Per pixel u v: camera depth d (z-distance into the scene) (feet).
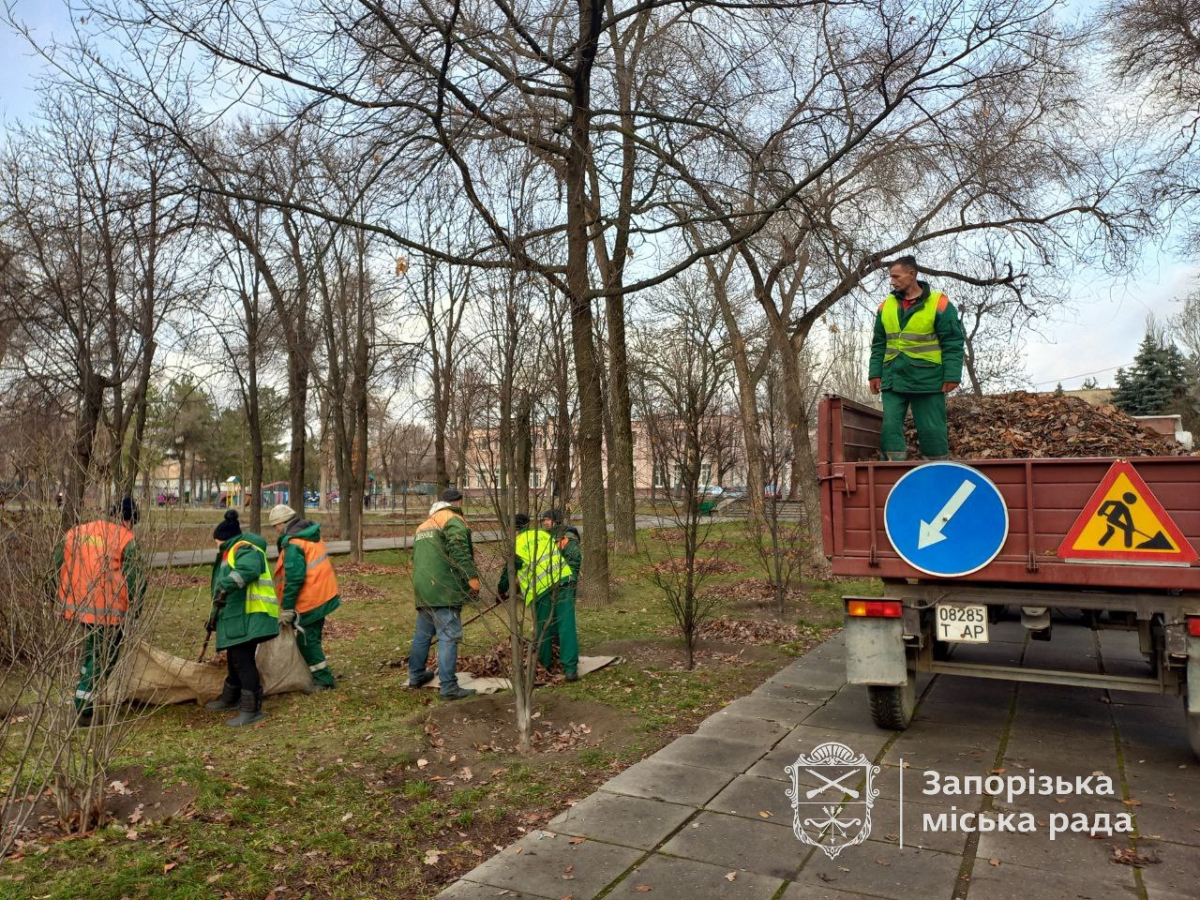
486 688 22.98
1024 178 40.70
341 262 52.24
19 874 11.44
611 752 17.34
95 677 13.75
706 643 29.22
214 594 20.49
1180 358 153.89
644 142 36.11
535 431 18.81
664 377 43.75
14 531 13.10
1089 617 17.46
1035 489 15.78
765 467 37.40
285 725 19.56
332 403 61.41
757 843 12.64
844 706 20.79
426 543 22.18
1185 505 14.62
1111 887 11.07
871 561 17.11
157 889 11.16
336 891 11.37
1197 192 51.62
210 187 32.86
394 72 30.01
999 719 19.49
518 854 12.34
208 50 28.81
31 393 36.35
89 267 33.30
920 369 20.42
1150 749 17.10
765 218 33.24
